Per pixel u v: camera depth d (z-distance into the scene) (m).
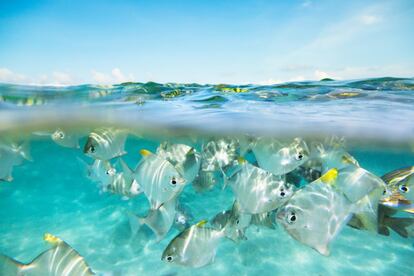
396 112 1.10
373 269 0.59
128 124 1.67
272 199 0.44
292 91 1.29
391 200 0.50
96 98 1.24
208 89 1.56
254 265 0.61
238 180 0.47
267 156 0.55
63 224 0.87
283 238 0.71
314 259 0.63
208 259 0.42
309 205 0.34
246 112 1.24
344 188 0.44
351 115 1.17
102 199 1.11
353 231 0.76
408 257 0.64
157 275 0.58
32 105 1.26
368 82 1.32
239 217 0.55
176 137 2.13
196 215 0.87
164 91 1.44
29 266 0.34
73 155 2.99
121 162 0.47
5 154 0.69
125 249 0.69
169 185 0.42
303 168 0.79
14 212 1.00
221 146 0.86
